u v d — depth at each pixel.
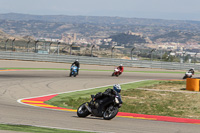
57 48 175.88
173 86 98.62
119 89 44.25
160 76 142.25
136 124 41.38
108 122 41.84
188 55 197.75
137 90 87.56
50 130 33.00
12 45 174.00
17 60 168.38
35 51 175.88
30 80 98.12
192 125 43.28
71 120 41.41
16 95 70.50
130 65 179.25
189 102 69.12
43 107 55.78
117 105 44.31
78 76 118.50
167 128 39.03
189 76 134.75
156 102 69.25
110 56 180.88
